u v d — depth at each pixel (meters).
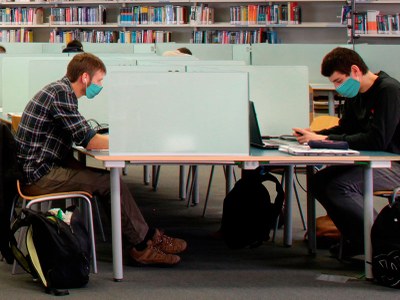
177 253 3.52
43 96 3.14
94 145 3.16
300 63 6.27
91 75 3.23
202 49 6.93
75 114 3.16
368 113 3.26
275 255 3.55
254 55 6.39
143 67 4.04
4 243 3.15
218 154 2.92
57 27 9.72
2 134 2.96
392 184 3.13
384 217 2.89
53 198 3.05
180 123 2.92
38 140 3.14
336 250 3.55
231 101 2.91
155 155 2.94
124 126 2.93
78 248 2.90
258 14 9.11
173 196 5.32
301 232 4.10
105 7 9.74
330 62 3.22
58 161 3.21
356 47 5.96
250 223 3.63
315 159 2.88
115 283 3.01
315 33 9.34
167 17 9.37
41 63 4.27
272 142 3.42
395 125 3.12
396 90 3.12
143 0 9.35
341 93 3.26
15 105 4.69
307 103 3.84
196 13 9.27
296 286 2.97
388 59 5.86
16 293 2.88
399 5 9.06
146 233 3.28
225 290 2.91
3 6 9.90
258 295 2.84
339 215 3.18
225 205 3.70
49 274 2.88
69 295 2.84
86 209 3.37
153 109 2.93
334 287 2.95
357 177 3.16
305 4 9.27
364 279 3.07
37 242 2.91
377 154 3.01
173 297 2.81
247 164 2.89
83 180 3.15
